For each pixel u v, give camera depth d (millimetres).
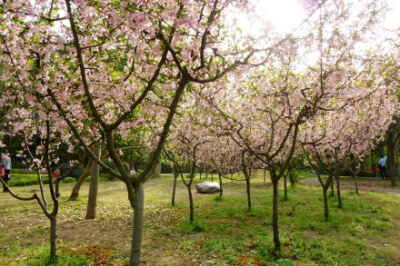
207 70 5797
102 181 26625
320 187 21453
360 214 12102
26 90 5312
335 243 8609
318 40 5957
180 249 8125
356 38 6418
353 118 10703
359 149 11891
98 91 5984
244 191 19891
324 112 8758
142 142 11273
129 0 4281
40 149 8242
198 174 35125
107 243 8664
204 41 4941
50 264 6820
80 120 6570
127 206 14367
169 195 18391
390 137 22375
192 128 10336
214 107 8242
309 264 7066
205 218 11531
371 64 7633
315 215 11797
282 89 7863
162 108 6645
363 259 7656
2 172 18062
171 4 4625
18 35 5172
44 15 5047
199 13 5027
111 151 5383
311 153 12688
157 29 4711
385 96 9891
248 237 9078
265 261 7234
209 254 7707
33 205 14328
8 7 4633
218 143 13125
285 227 10102
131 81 6355
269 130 10758
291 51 5270
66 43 5402
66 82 5520
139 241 5730
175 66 6020
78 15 5418
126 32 4895
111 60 6043
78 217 12023
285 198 15484
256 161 14703
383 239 9164
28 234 9602
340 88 7473
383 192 18484
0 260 7180
